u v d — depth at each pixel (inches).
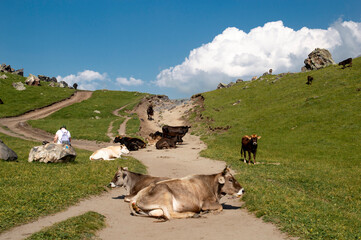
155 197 308.0
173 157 1011.3
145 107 3061.0
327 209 376.2
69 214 321.4
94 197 417.4
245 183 505.7
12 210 306.8
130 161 794.8
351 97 1695.4
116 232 266.1
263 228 275.3
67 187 434.9
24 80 3917.3
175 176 626.8
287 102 1999.3
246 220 305.1
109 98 3548.2
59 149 666.8
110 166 659.4
